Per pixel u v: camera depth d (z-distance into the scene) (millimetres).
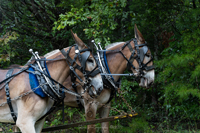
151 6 5480
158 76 5559
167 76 5340
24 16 5871
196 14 4742
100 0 4719
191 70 4789
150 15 5555
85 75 2762
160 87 5633
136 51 3730
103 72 3521
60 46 6023
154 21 5594
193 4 5230
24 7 5953
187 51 4637
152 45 6137
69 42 6074
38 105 2648
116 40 6121
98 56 3600
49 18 5883
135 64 3742
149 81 3850
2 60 4867
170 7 5438
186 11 5242
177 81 5008
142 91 5863
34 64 2756
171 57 4887
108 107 3854
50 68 2791
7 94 2609
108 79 3533
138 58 3695
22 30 5871
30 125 2605
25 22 5863
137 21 5820
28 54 5879
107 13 4727
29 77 2672
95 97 3551
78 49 2783
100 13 4625
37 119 2740
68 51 2773
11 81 2666
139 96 5820
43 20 5992
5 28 5582
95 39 4625
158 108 5773
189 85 4715
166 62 4891
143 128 4656
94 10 4828
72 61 2744
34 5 5652
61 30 5738
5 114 2719
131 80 5914
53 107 2871
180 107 5000
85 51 2783
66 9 5734
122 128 4648
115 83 3680
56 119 4715
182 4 5434
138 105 5539
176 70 4879
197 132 4473
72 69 2746
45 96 2688
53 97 2721
